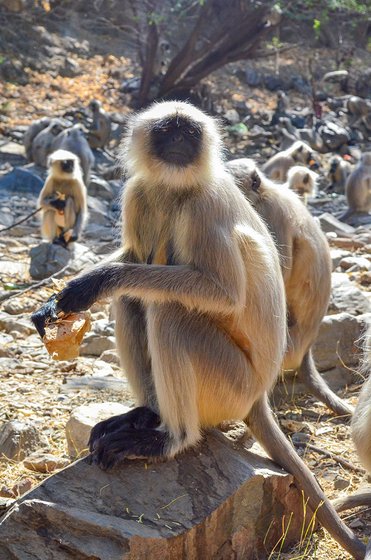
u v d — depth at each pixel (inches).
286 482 197.6
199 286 185.2
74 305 189.9
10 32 1282.0
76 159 571.2
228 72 1397.6
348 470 239.6
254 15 1100.5
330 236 542.6
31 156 906.7
